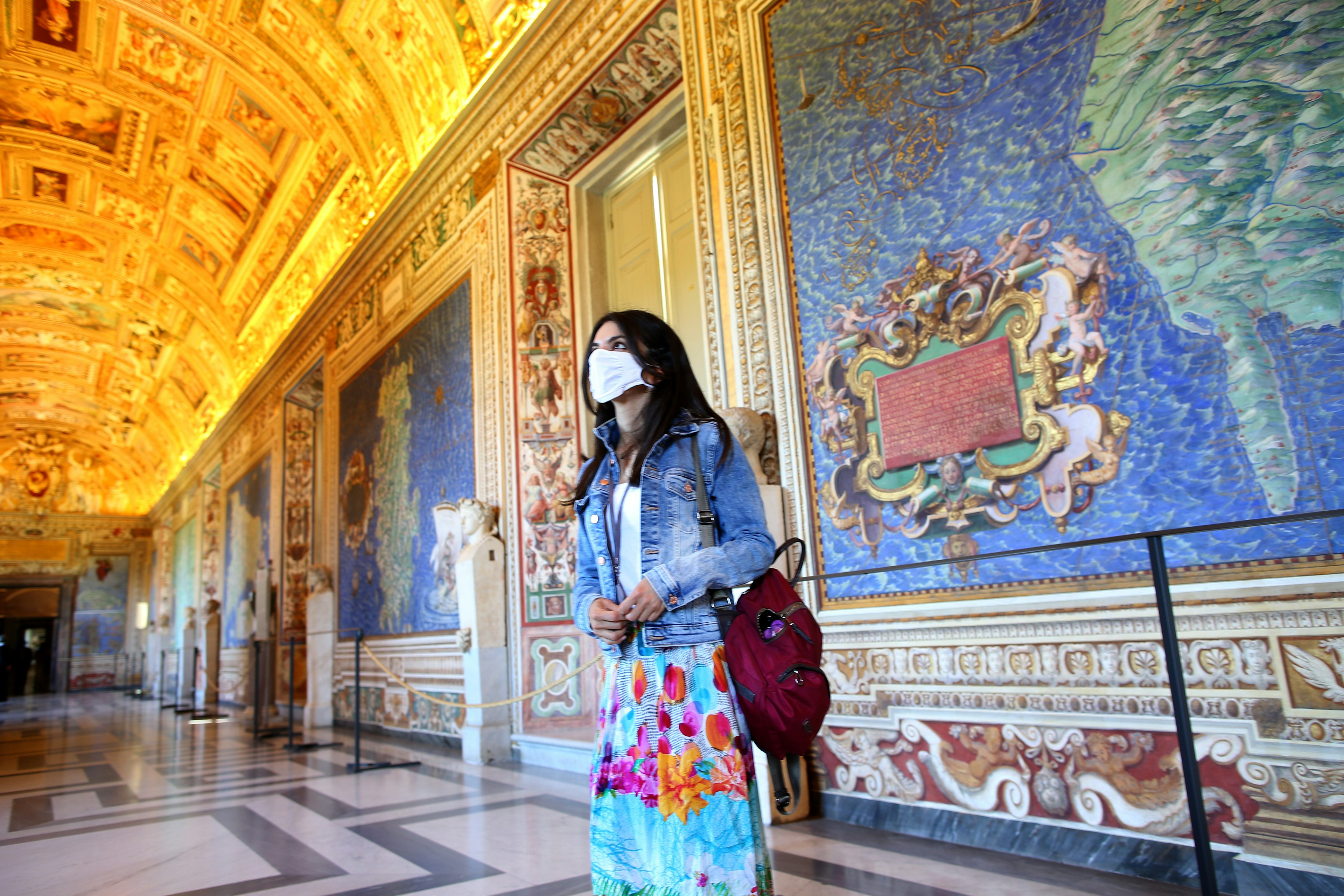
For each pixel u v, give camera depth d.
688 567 1.50
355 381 11.74
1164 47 2.98
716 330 4.93
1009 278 3.43
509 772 6.35
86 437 30.83
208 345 20.05
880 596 3.86
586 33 6.63
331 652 11.84
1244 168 2.74
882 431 3.90
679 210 7.16
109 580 31.23
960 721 3.47
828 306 4.23
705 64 5.20
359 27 9.42
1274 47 2.69
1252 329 2.69
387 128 10.34
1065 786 3.10
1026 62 3.45
